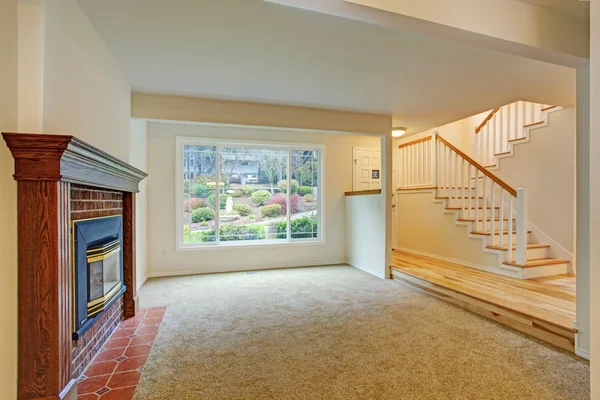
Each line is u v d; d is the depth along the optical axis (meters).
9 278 1.47
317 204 5.64
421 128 5.07
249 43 2.32
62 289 1.60
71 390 1.68
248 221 5.22
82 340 2.06
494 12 1.79
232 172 5.14
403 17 1.60
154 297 3.68
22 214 1.51
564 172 4.15
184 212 4.87
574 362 2.18
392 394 1.83
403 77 2.97
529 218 4.57
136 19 2.00
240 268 5.07
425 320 2.95
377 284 4.25
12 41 1.46
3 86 1.42
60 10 1.66
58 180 1.54
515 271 3.92
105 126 2.36
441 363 2.17
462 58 2.56
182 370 2.09
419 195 5.64
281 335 2.63
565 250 4.14
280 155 5.41
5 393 1.45
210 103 3.61
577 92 2.27
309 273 4.90
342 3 1.48
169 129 4.71
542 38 1.92
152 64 2.68
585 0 1.85
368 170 5.92
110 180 2.31
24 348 1.52
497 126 5.19
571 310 2.72
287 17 1.98
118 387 1.91
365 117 4.27
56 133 1.63
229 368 2.12
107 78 2.39
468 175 4.73
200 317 3.05
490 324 2.86
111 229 2.54
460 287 3.48
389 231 4.55
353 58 2.57
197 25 2.08
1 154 1.41
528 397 1.80
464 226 4.72
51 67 1.58
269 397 1.81
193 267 4.84
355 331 2.71
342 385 1.92
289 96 3.53
